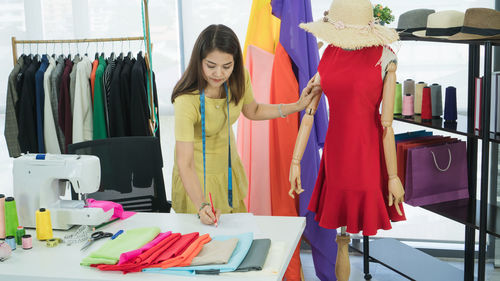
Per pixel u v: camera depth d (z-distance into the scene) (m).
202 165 2.69
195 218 2.53
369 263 3.95
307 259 4.04
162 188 3.05
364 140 2.42
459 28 2.80
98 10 5.23
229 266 1.96
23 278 2.00
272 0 3.21
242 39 4.96
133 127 3.83
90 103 3.98
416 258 3.48
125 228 2.45
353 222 2.48
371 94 2.38
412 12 3.19
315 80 2.59
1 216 2.31
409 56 4.31
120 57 4.01
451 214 2.92
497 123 2.72
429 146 3.06
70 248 2.25
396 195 2.44
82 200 2.50
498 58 3.71
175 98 2.51
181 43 5.04
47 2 5.23
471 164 3.17
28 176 2.44
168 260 1.99
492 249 3.84
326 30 2.37
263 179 3.40
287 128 3.26
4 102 5.45
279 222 2.46
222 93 2.57
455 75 4.27
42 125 4.07
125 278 1.95
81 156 2.48
